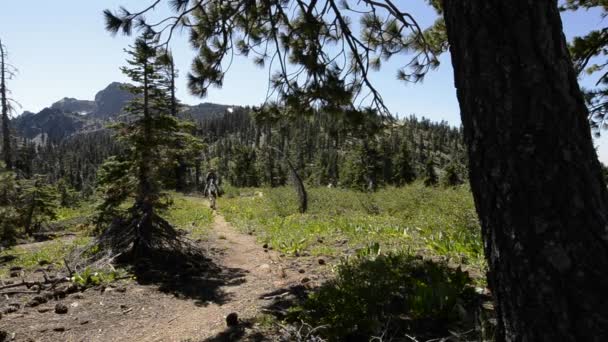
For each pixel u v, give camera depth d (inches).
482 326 119.6
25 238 472.4
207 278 257.4
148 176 297.1
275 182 2694.4
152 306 205.6
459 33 89.3
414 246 285.0
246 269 283.3
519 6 80.4
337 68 267.4
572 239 73.5
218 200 914.7
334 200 657.6
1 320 179.0
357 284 167.6
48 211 522.3
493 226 83.1
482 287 169.2
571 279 72.5
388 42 264.5
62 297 215.3
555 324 73.2
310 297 169.2
